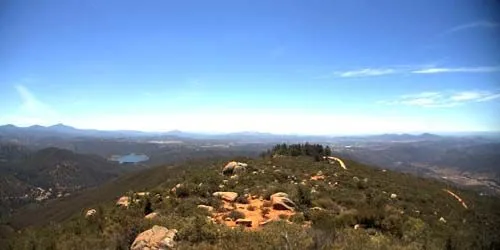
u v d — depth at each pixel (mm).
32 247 17656
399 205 31297
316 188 34000
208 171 42344
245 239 16031
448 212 34375
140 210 23375
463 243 19922
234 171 39500
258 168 43375
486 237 21312
